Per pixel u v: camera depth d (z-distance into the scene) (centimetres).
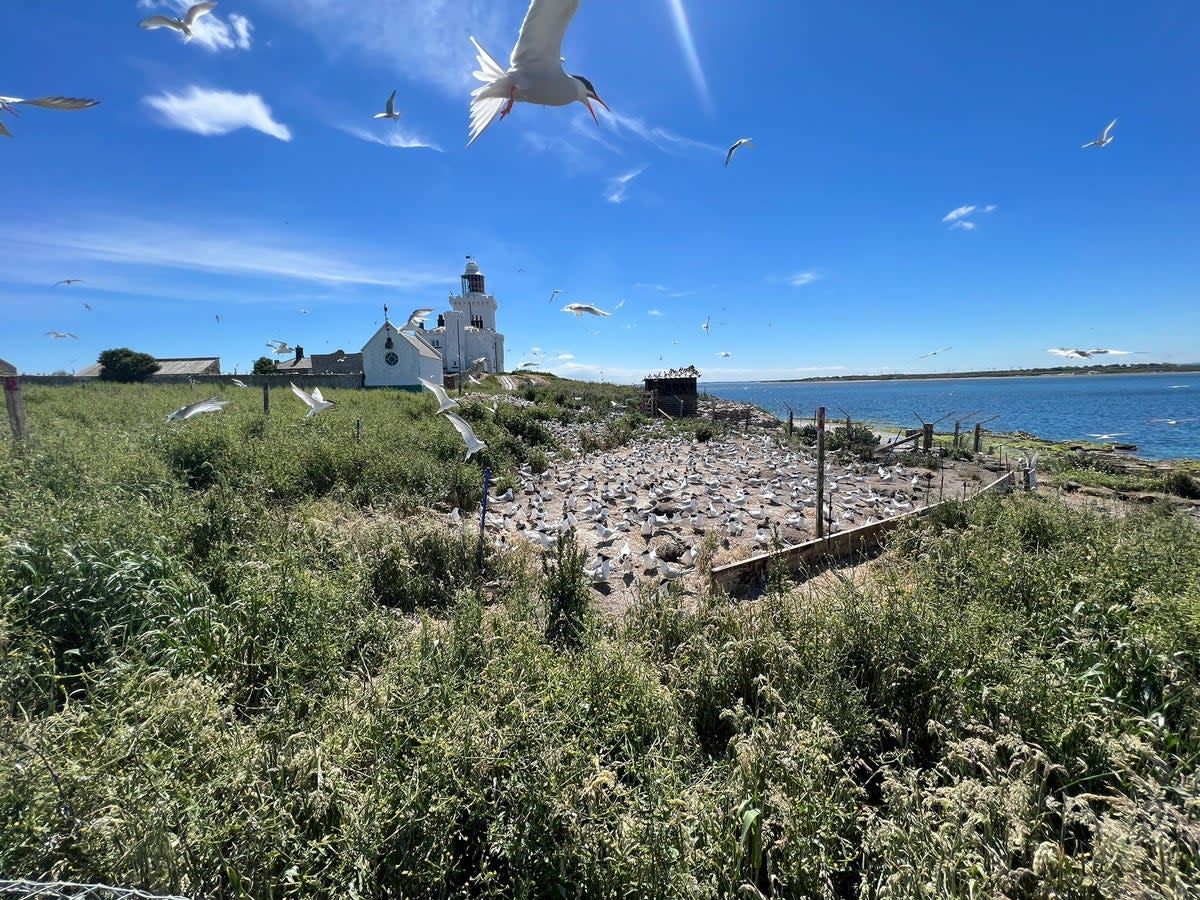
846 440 2281
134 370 5012
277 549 625
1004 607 577
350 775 336
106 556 521
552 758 327
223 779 308
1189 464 2288
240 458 1045
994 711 419
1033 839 317
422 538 764
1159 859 278
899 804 347
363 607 580
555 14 436
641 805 317
